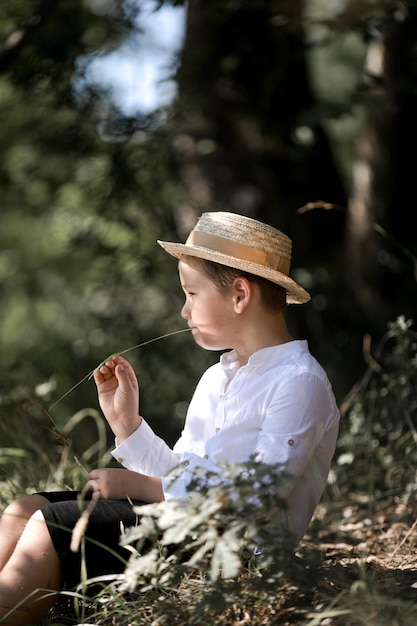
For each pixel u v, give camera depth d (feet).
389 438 17.38
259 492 9.32
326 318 30.01
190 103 27.96
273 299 11.31
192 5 27.40
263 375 11.02
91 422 28.48
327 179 31.89
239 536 9.57
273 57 28.60
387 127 32.14
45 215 34.68
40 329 40.09
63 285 40.14
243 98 28.81
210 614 9.95
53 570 10.39
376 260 31.89
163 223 30.19
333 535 14.32
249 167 29.84
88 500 10.99
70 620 11.02
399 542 13.87
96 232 31.14
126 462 11.64
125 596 11.02
